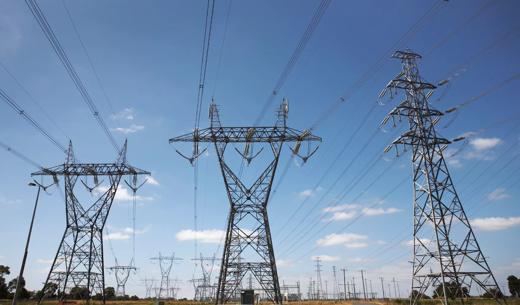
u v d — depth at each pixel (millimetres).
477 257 59094
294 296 156375
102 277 78562
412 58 69562
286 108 63562
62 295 76438
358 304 90875
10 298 119375
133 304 91438
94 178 80062
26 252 47531
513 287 140750
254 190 64562
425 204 62719
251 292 66000
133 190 78688
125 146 81062
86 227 79375
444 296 57438
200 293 149125
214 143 63062
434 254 60125
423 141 65250
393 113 66375
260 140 62844
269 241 63469
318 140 61719
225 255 63094
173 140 62094
